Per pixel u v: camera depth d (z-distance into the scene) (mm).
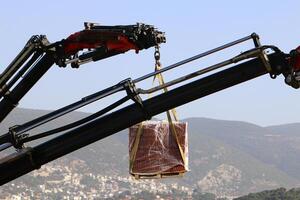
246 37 11594
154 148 13727
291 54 11359
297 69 11359
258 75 11469
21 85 12617
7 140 12180
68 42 12164
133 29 11719
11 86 12617
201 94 11648
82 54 12219
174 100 11711
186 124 13758
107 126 11977
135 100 11773
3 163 12164
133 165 13781
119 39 11781
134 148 13781
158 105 11766
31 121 12148
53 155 12156
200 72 11570
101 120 11992
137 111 11828
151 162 13719
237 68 11508
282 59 11398
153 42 11773
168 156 13719
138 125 13781
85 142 12023
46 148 12164
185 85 11695
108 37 11852
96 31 11938
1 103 12734
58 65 12320
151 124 13750
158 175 13719
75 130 12062
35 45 12305
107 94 11852
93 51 12141
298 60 11344
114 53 12000
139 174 13750
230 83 11523
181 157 13688
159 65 12117
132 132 13805
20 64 12484
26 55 12375
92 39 11992
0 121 12844
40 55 12422
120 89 11781
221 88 11555
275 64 11430
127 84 11773
